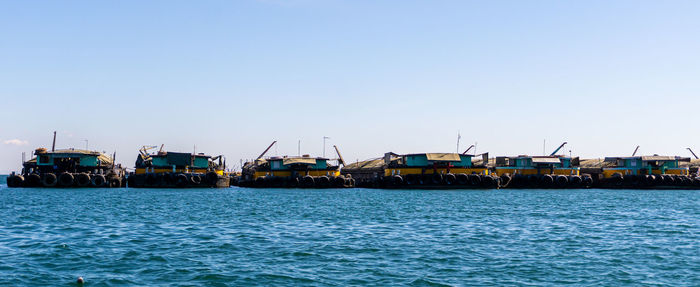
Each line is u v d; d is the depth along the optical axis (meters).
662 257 29.19
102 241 33.78
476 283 23.84
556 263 27.72
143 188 111.88
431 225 42.81
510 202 70.44
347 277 24.81
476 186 109.75
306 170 118.56
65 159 112.94
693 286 23.41
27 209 56.28
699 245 32.88
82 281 23.69
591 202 71.19
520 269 26.41
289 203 68.12
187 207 60.34
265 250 31.02
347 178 119.94
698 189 117.19
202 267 26.56
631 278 24.70
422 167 112.50
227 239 34.88
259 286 23.30
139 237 35.59
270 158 121.00
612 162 131.00
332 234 37.41
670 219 47.56
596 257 29.22
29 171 113.94
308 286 23.34
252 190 109.06
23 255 29.02
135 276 24.81
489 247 32.16
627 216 50.25
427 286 23.38
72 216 49.00
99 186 110.12
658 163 122.12
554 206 63.12
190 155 116.06
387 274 25.38
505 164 124.31
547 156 121.56
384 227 41.50
